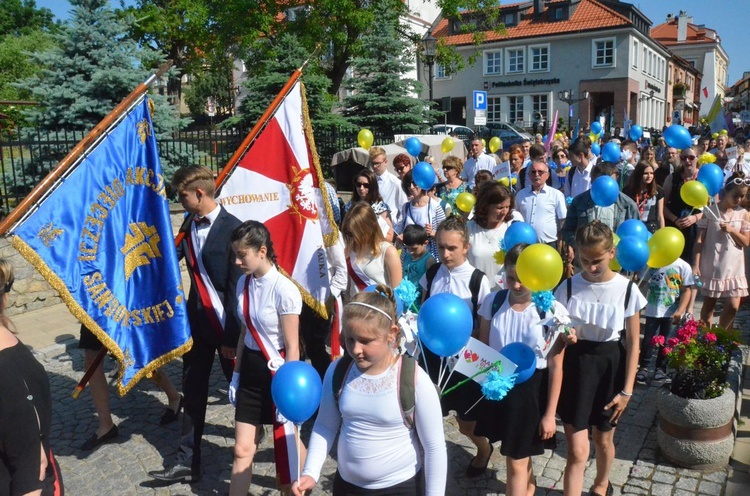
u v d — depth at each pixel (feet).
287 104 14.14
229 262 11.85
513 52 128.77
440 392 9.04
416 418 7.59
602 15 121.70
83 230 11.49
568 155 23.11
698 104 219.20
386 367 7.63
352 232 13.87
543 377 9.84
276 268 11.08
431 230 18.26
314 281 13.84
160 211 12.48
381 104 64.69
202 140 35.06
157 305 12.26
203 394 12.87
